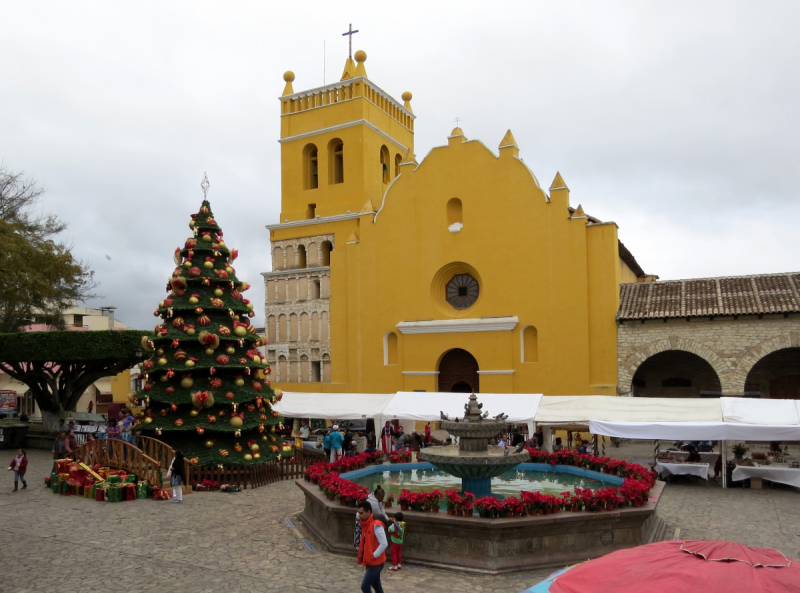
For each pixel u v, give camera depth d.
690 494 22.48
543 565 13.42
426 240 41.03
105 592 12.62
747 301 33.22
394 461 22.05
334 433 28.06
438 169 41.12
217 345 25.69
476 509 14.06
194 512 19.75
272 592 12.48
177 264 27.94
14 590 12.76
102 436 34.66
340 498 15.16
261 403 26.41
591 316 36.22
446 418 17.58
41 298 43.31
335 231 45.97
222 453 24.45
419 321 40.25
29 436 37.53
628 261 44.00
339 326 43.72
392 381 41.28
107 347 34.41
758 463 24.41
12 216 45.38
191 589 12.74
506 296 38.38
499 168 39.25
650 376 40.06
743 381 32.38
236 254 28.19
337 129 47.47
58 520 18.73
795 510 19.83
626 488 14.74
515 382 37.62
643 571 5.83
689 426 23.69
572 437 35.22
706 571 5.67
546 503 13.76
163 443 23.89
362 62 47.38
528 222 38.16
